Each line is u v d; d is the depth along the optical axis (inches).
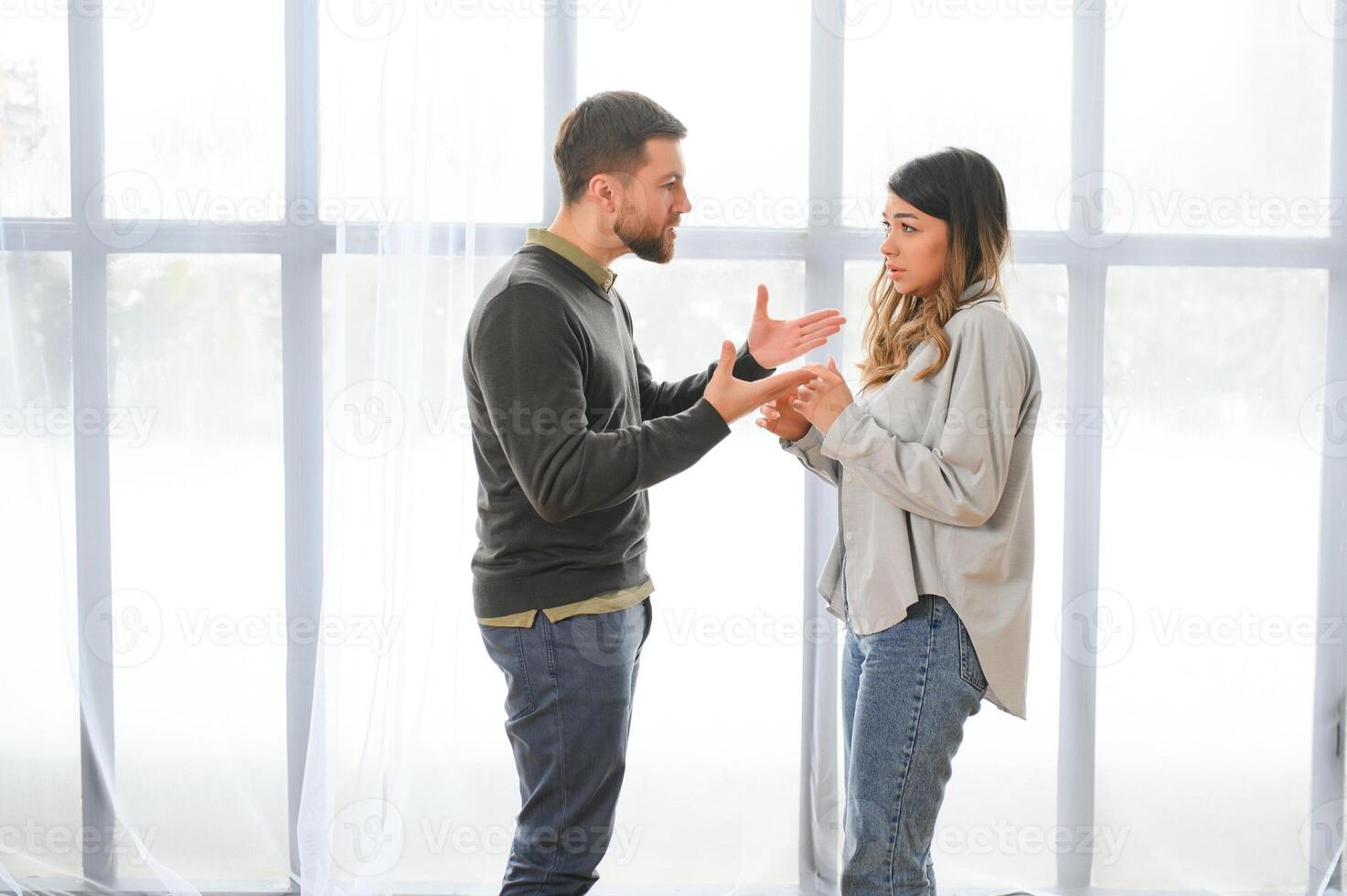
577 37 83.2
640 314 84.9
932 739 62.4
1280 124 83.9
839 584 69.5
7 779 86.0
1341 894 85.7
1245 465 85.3
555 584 66.2
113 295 85.0
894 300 69.6
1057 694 86.2
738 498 85.0
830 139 83.8
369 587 82.4
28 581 86.0
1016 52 83.4
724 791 86.2
